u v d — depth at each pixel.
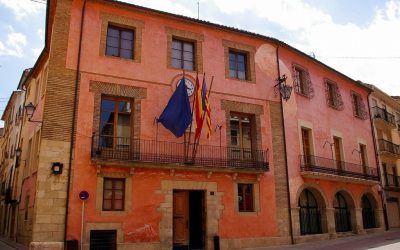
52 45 14.13
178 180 15.02
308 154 20.48
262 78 18.83
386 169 28.62
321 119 21.80
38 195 12.52
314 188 19.72
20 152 19.70
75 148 13.48
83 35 14.80
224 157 16.45
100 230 13.15
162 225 14.21
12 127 27.48
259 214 16.58
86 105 14.11
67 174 13.09
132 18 16.02
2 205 26.17
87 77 14.42
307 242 17.78
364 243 16.00
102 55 14.95
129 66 15.35
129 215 13.70
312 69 22.34
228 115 17.16
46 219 12.44
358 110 26.45
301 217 19.12
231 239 15.55
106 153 14.05
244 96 17.91
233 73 18.30
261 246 16.17
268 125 18.23
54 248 12.24
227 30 18.25
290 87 19.61
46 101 13.48
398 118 33.94
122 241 13.37
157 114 15.34
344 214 22.41
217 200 15.67
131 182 14.05
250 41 19.06
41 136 13.11
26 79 21.77
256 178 16.94
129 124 14.99
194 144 15.24
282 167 18.05
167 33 16.67
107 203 13.66
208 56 17.45
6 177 26.50
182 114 14.87
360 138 25.39
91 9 15.24
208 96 16.11
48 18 16.77
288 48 20.45
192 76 16.67
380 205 25.36
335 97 24.00
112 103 14.88
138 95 15.20
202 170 15.43
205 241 15.19
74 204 12.93
